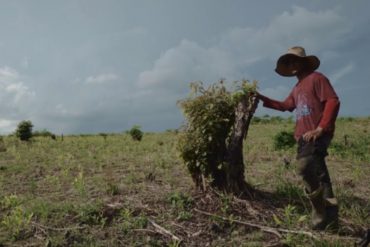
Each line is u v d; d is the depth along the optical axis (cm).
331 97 459
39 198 598
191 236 476
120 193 611
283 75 519
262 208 543
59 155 1057
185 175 751
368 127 1975
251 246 448
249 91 571
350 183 736
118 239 465
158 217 515
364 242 428
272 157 1013
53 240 454
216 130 568
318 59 486
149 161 928
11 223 496
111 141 1491
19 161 973
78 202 568
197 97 593
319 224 481
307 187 484
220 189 571
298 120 486
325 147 467
